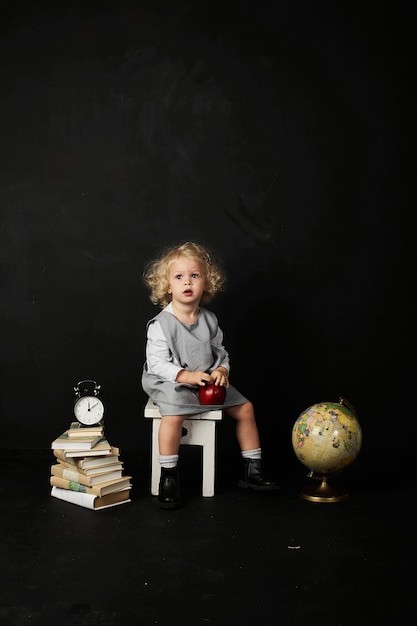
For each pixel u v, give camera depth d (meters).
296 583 2.22
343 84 3.48
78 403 3.00
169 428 2.89
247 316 3.56
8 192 3.47
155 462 2.99
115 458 2.94
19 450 3.57
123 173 3.48
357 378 3.59
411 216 3.53
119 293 3.53
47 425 3.57
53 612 2.05
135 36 3.44
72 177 3.48
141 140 3.48
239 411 3.10
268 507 2.88
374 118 3.49
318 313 3.56
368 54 3.47
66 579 2.25
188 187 3.50
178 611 2.06
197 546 2.49
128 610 2.06
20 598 2.13
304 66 3.47
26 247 3.50
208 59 3.46
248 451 3.11
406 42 3.47
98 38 3.44
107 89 3.45
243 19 3.45
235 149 3.49
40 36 3.43
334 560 2.38
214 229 3.52
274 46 3.46
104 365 3.55
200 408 2.95
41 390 3.55
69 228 3.50
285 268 3.54
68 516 2.77
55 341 3.54
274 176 3.50
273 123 3.49
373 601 2.12
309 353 3.58
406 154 3.50
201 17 3.44
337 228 3.53
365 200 3.52
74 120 3.46
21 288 3.51
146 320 3.54
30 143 3.46
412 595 2.15
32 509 2.83
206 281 3.24
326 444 2.86
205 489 3.00
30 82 3.44
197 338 3.08
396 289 3.55
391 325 3.57
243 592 2.17
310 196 3.52
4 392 3.55
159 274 3.19
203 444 2.99
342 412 2.91
